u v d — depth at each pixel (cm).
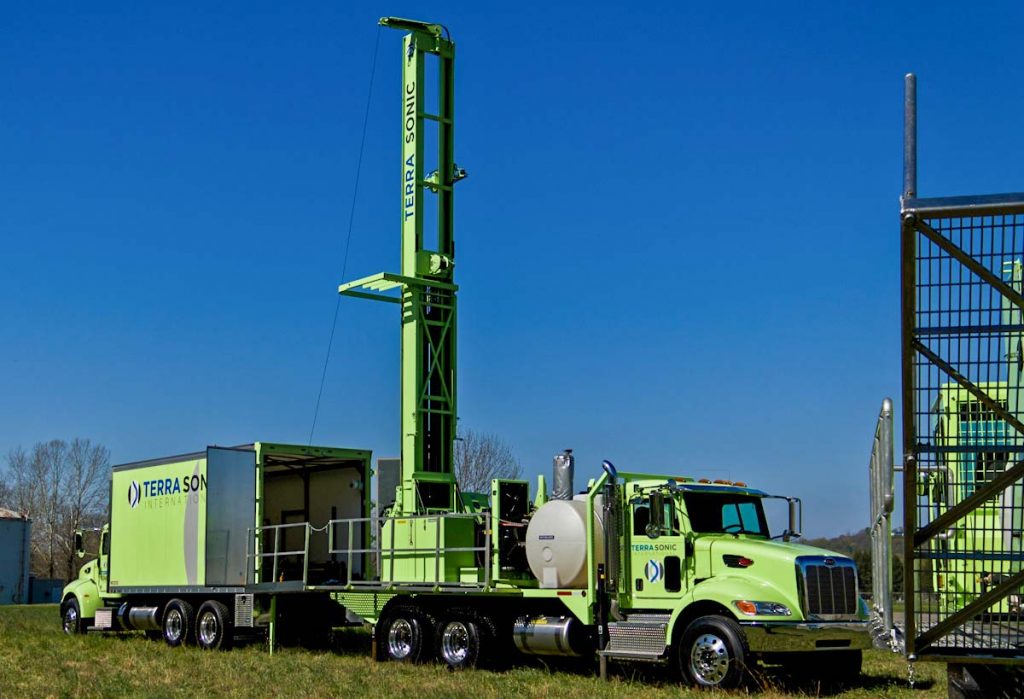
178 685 1617
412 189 2209
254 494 2305
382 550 1994
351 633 2636
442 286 2180
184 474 2361
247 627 2228
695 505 1672
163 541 2408
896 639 827
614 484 1708
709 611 1605
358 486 2395
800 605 1543
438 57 2278
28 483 8544
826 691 1548
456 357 2192
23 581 6762
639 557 1695
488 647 1819
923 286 744
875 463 906
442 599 1923
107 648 2289
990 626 833
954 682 899
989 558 776
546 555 1742
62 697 1477
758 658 1606
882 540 844
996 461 759
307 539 2131
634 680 1658
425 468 2119
